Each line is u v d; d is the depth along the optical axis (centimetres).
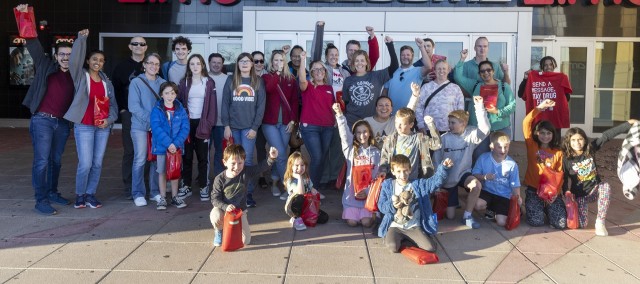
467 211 547
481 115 547
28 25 556
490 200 552
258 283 384
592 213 599
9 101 1466
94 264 418
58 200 612
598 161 976
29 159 938
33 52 568
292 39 1327
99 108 583
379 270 413
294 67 732
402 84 668
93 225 528
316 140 655
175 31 1407
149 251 451
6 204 609
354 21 1314
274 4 1373
